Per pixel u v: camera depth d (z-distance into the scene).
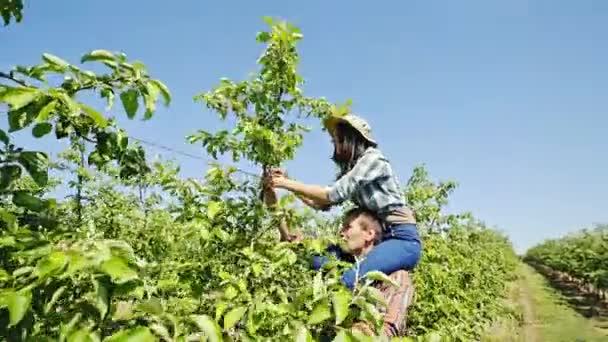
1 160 1.61
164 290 2.16
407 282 2.98
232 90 2.92
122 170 2.12
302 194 3.04
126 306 1.49
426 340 1.96
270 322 1.93
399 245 3.07
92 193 3.68
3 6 2.02
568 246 38.75
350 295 1.85
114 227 3.69
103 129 1.91
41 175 1.67
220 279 2.60
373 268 2.94
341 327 1.77
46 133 1.70
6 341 1.33
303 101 3.06
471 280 11.72
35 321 1.40
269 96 2.97
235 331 2.02
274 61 2.94
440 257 8.65
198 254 2.81
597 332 17.14
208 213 2.56
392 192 3.19
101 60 1.60
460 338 6.69
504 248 40.06
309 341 1.70
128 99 1.59
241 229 2.81
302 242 2.65
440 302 6.96
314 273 2.74
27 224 1.66
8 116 1.49
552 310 22.09
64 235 1.62
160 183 2.73
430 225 9.28
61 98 1.45
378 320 1.76
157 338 1.40
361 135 3.22
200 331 1.58
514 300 24.38
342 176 3.34
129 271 1.27
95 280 1.31
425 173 8.83
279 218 2.78
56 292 1.35
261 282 2.46
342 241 2.74
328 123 3.26
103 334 1.40
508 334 14.27
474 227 17.14
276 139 2.91
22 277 1.39
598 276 25.56
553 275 46.00
